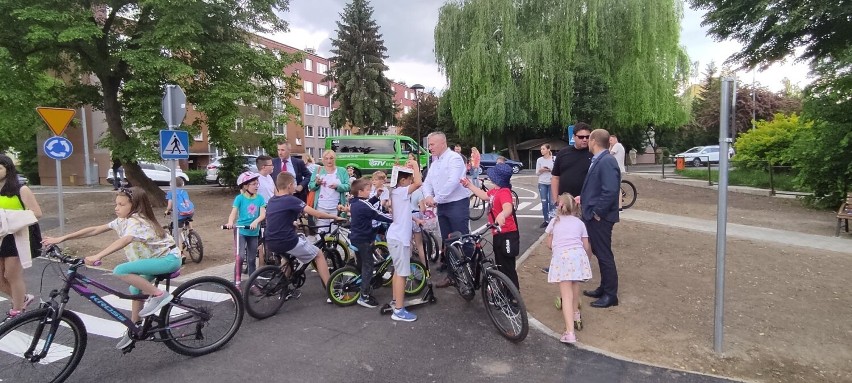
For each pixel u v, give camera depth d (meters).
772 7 11.73
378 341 4.50
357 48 42.91
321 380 3.77
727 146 4.03
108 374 3.88
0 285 5.05
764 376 3.82
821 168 11.83
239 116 16.12
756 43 12.91
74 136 30.45
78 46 14.63
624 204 12.32
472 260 5.20
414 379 3.78
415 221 6.27
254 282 5.05
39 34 12.34
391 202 5.01
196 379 3.79
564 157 5.85
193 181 31.23
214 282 4.36
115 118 16.30
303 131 56.84
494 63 30.00
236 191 20.88
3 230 4.78
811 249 7.72
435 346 4.39
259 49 17.12
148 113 14.25
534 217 11.66
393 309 5.05
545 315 5.10
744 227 9.77
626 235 8.93
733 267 6.75
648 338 4.49
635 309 5.20
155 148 14.64
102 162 31.14
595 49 30.64
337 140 23.14
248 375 3.85
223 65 15.60
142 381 3.76
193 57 15.70
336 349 4.34
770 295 5.59
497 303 4.59
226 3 15.61
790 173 16.70
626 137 42.41
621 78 30.89
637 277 6.32
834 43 11.94
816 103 12.05
